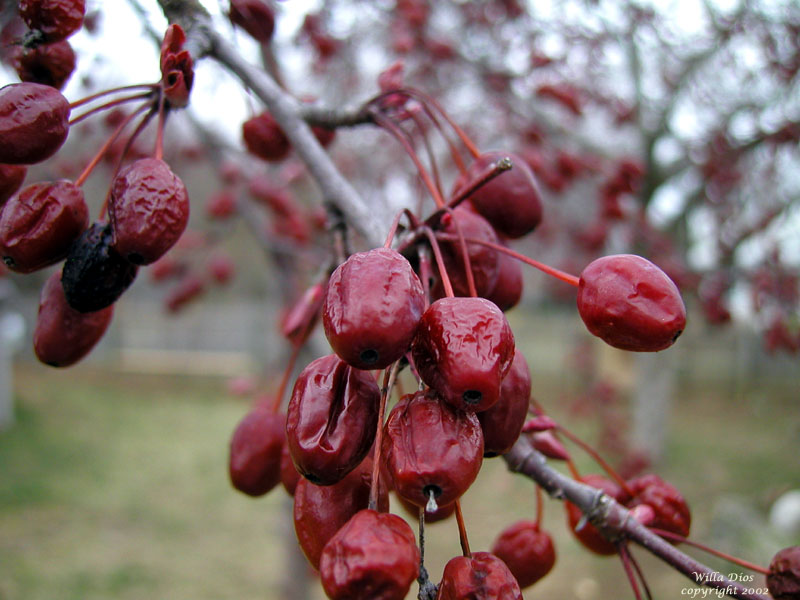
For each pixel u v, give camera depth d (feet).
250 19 5.59
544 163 11.71
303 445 3.04
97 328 4.31
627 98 18.72
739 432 37.68
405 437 2.93
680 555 3.99
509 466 4.30
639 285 3.26
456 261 3.94
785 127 16.28
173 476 28.32
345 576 2.72
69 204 3.85
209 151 12.30
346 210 4.98
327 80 16.53
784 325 13.84
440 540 21.59
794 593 3.98
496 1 14.46
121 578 18.37
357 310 2.83
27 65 4.01
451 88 15.51
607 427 21.62
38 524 21.79
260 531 22.63
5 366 34.86
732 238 17.49
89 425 36.70
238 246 36.45
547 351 62.13
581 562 20.38
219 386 53.72
